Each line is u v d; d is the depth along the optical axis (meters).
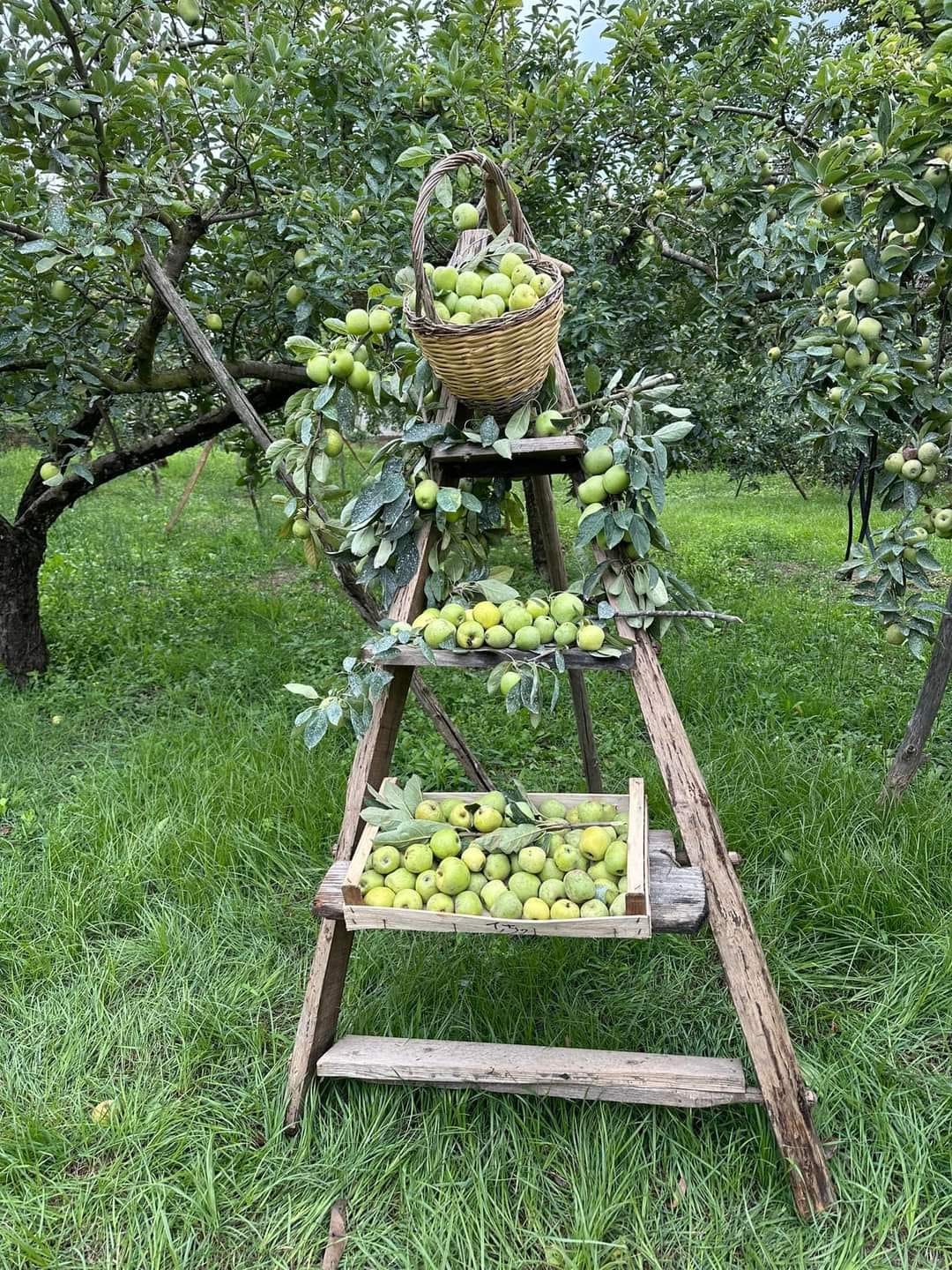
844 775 3.26
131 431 6.30
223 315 4.70
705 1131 1.96
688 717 4.16
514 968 2.44
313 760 3.62
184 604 6.47
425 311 1.73
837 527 10.21
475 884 1.84
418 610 2.08
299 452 2.19
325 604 6.44
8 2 2.73
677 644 5.09
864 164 2.35
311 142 3.98
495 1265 1.75
